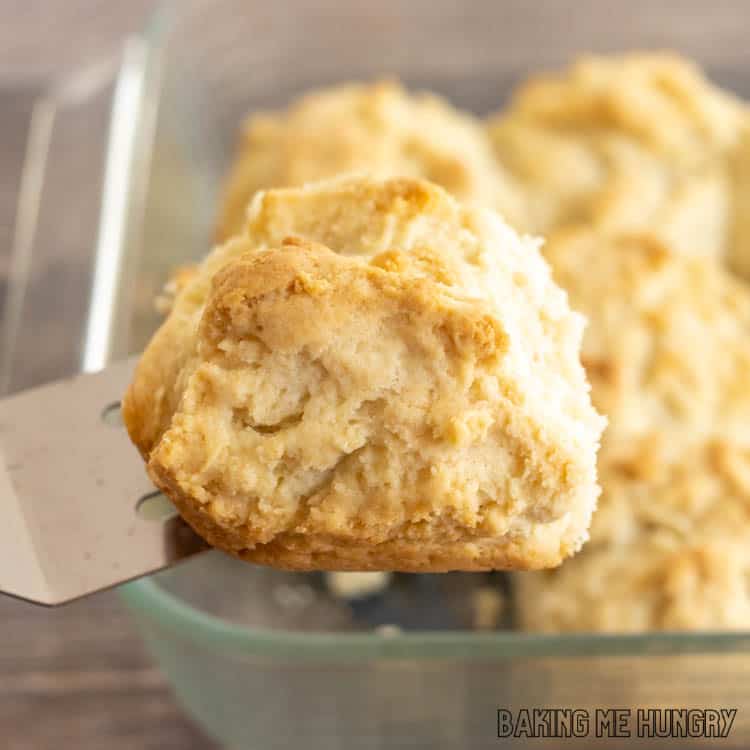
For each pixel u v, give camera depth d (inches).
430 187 13.8
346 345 12.9
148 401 13.4
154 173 21.6
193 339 13.3
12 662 19.9
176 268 21.5
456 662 17.4
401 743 18.8
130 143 20.7
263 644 17.2
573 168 22.0
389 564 13.5
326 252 13.2
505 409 13.0
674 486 18.6
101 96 22.9
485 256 13.6
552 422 13.1
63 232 22.2
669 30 23.8
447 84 24.2
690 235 21.7
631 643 17.0
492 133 22.9
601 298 20.0
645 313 19.9
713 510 18.6
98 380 14.4
